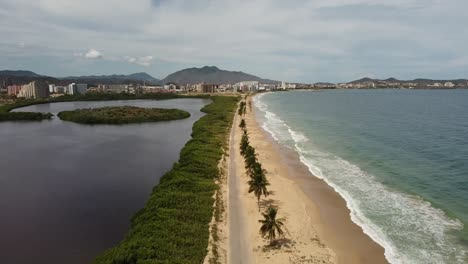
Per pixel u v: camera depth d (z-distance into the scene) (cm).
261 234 5847
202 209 6581
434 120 18425
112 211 7469
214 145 12019
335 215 6625
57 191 8681
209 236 5662
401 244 5550
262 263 5081
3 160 11781
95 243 6141
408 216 6488
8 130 18538
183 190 7425
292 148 12231
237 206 7044
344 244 5591
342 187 8088
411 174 8831
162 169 10500
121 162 11344
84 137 16088
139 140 15138
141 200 8075
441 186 7938
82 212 7425
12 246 6047
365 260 5150
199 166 9156
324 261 5138
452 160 9994
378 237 5775
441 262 5050
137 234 5500
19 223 6931
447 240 5616
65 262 5575
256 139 13962
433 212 6619
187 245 5288
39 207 7712
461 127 15762
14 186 9088
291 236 5853
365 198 7400
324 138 13975
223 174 9056
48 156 12294
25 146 14112
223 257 5162
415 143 12462
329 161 10356
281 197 7538
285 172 9350
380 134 14450
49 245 6072
